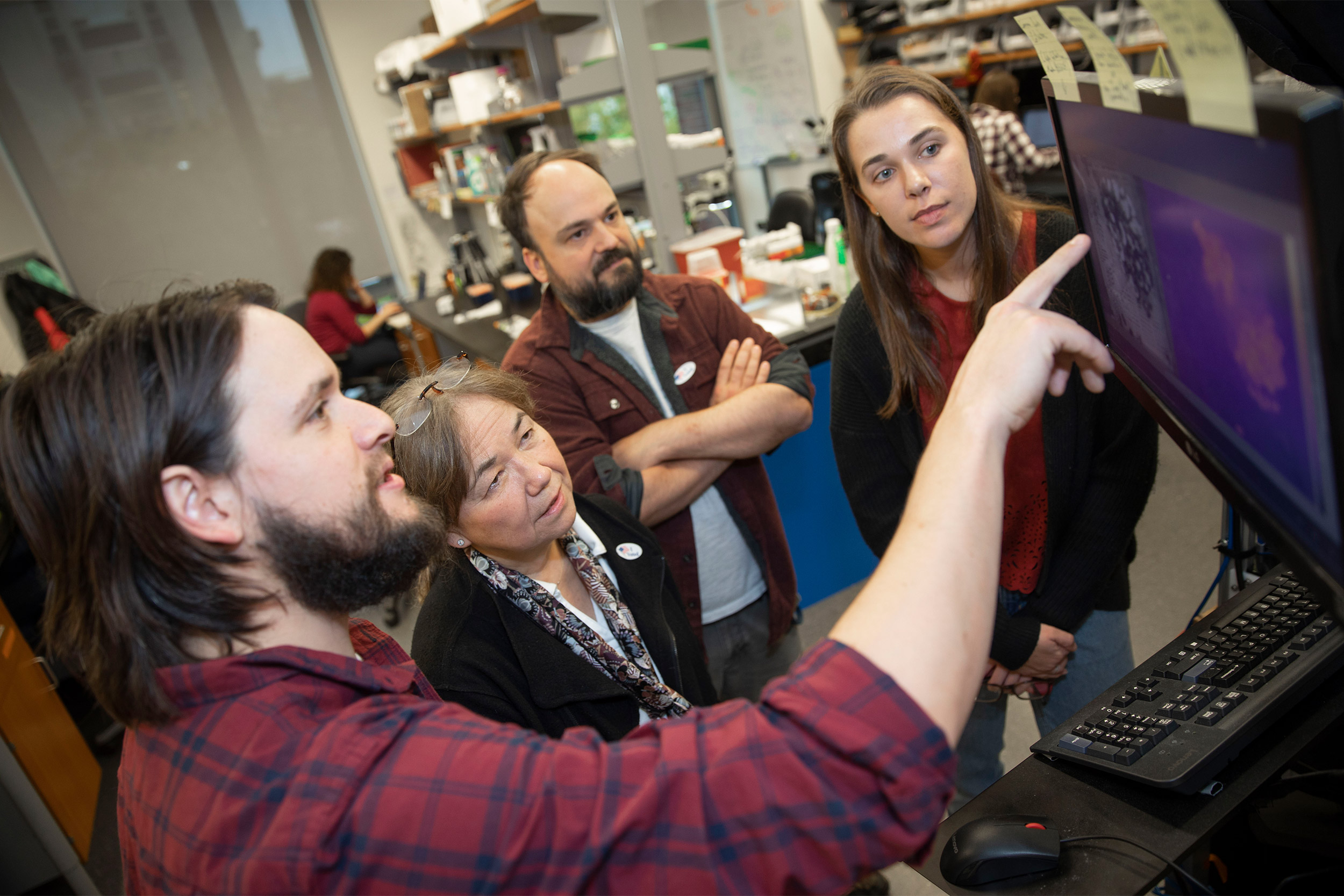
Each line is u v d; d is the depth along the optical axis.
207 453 0.57
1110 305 0.83
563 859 0.51
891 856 0.49
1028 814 0.82
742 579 1.76
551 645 1.07
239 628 0.61
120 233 5.62
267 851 0.52
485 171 4.41
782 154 4.80
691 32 4.20
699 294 1.82
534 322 1.79
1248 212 0.46
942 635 0.51
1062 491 1.30
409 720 0.58
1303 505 0.50
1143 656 2.10
